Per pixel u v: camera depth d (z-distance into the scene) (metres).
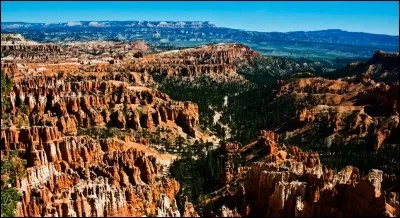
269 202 109.19
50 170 127.81
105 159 141.50
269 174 115.19
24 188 114.12
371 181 98.88
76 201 99.88
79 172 128.38
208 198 131.62
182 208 121.19
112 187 110.81
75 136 165.12
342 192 102.94
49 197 106.56
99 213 101.19
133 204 109.12
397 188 122.88
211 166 158.38
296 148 167.38
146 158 145.25
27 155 141.88
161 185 129.88
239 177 139.38
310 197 103.94
